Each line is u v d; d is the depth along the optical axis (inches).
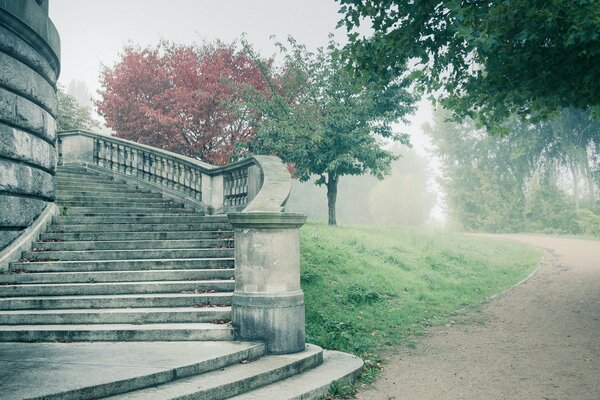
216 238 361.1
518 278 575.2
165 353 204.1
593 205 1387.8
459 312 389.4
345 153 684.7
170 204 476.4
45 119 356.8
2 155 301.6
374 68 348.8
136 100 906.7
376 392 209.9
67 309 255.4
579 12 242.7
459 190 1791.3
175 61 912.9
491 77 339.3
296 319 236.2
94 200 444.8
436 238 818.2
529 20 271.4
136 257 319.6
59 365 183.6
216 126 860.0
